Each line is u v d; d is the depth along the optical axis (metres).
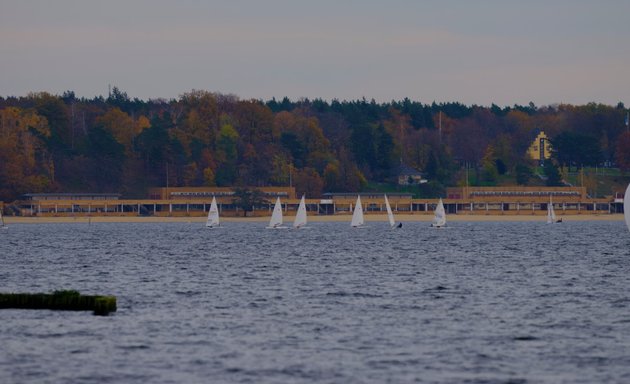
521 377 160.75
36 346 182.12
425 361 170.88
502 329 199.50
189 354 175.88
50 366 167.38
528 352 177.62
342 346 182.38
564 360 171.62
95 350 179.00
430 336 191.88
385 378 159.88
